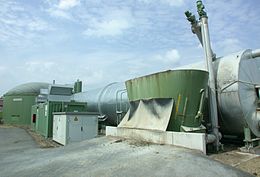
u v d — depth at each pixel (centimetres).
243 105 1023
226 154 913
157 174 644
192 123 1017
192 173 628
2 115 4159
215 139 994
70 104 1911
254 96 1084
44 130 1994
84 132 1479
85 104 1962
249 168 713
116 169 718
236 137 1146
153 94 1107
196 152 805
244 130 1013
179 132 932
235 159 827
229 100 1045
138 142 1032
